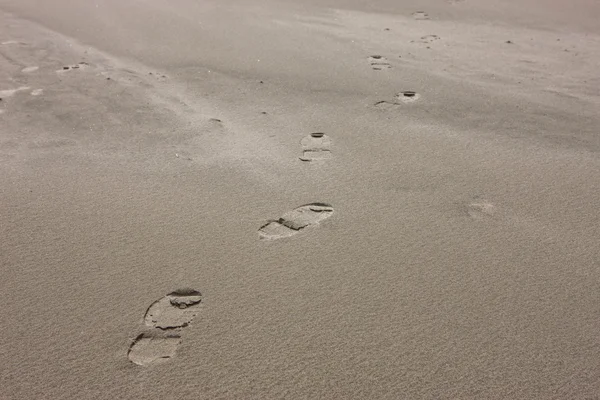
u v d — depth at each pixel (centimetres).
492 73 437
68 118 354
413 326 186
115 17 602
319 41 521
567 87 405
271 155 305
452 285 204
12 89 402
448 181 277
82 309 196
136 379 168
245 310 195
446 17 612
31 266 220
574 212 248
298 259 221
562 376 165
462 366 170
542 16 611
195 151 310
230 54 482
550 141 318
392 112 362
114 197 266
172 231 240
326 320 189
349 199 262
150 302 199
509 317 189
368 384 165
